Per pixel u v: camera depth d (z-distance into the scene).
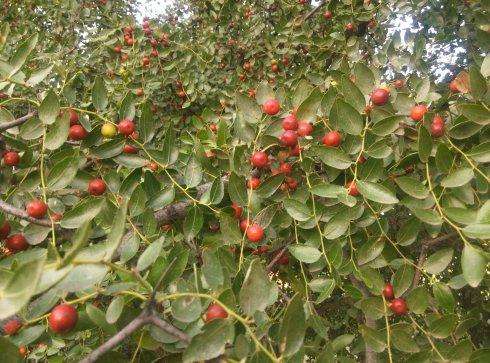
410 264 0.39
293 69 1.04
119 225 0.22
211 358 0.22
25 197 0.40
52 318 0.24
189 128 1.00
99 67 1.00
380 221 0.41
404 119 0.41
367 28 0.82
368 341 0.38
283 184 0.43
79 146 0.41
